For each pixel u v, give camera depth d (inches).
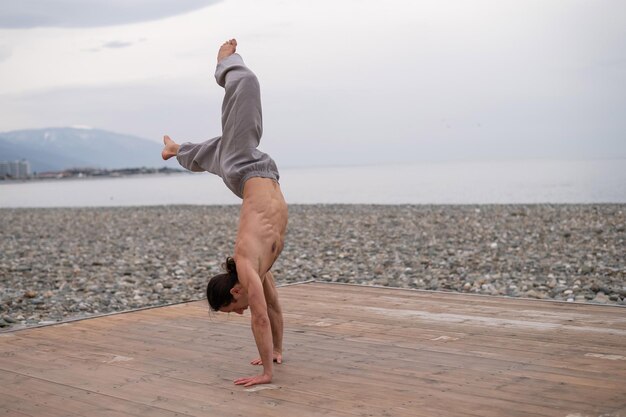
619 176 2154.3
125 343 196.2
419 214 853.2
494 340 184.9
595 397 135.3
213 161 174.1
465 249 513.7
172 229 802.8
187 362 174.2
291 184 2773.1
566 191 1441.9
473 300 243.4
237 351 185.0
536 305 230.2
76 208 1365.7
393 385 148.1
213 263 483.2
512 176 2556.6
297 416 131.3
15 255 573.0
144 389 151.9
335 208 1048.2
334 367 164.4
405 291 267.6
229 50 179.6
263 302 152.1
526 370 155.6
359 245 564.1
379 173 4188.0
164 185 3639.3
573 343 178.7
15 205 1761.8
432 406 133.6
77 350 189.0
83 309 325.4
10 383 159.2
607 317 208.5
